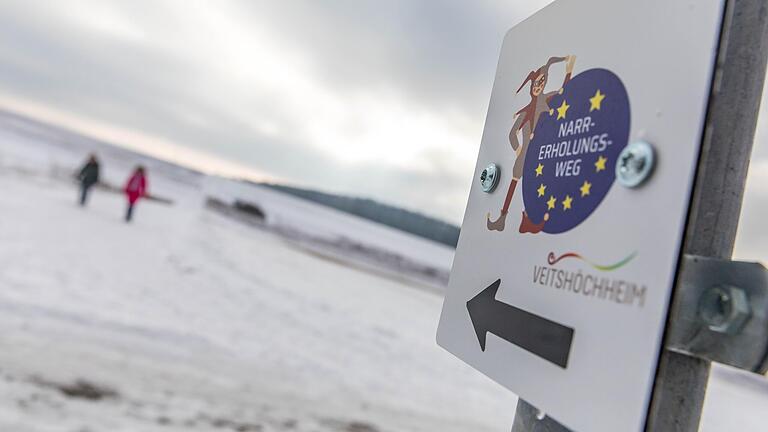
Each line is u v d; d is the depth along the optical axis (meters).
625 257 0.46
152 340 5.21
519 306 0.61
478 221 0.77
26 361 3.99
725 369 8.66
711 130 0.42
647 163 0.45
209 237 10.48
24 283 5.69
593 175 0.53
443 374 6.75
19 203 8.88
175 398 4.06
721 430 6.50
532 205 0.63
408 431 4.71
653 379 0.41
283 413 4.34
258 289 8.12
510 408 6.16
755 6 0.47
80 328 4.98
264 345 6.00
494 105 0.81
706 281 0.41
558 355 0.52
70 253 7.11
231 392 4.49
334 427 4.35
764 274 0.37
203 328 5.96
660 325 0.41
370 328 7.84
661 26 0.48
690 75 0.43
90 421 3.38
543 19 0.71
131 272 7.11
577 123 0.58
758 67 0.46
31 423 3.16
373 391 5.55
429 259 12.50
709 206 0.42
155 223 10.43
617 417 0.43
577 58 0.61
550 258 0.57
